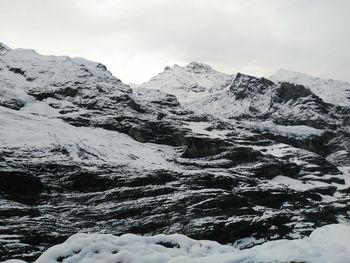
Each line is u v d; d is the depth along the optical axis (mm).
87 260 15430
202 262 14492
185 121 146750
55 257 15656
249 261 14180
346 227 16844
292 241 15367
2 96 121625
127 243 16844
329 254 14344
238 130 153250
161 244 17688
